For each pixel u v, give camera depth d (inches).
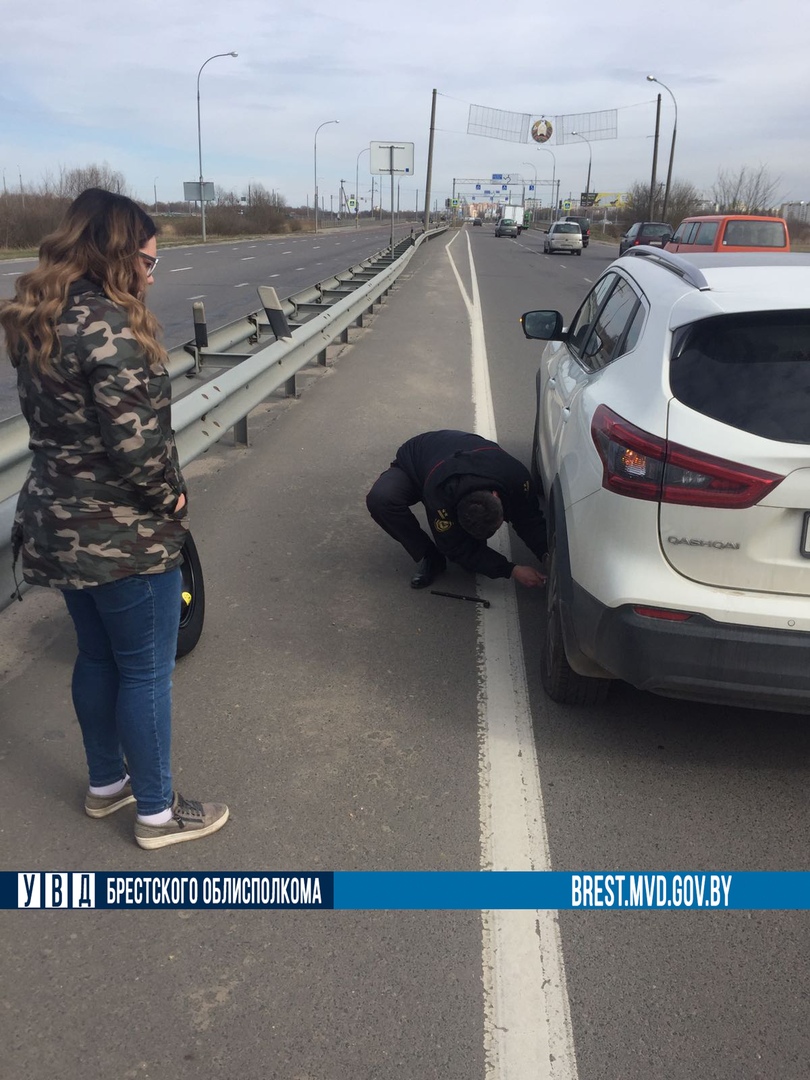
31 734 134.6
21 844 112.2
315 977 93.6
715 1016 90.2
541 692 149.1
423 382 401.1
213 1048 85.2
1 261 1127.6
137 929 99.5
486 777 126.5
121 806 118.8
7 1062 83.4
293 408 350.6
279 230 2950.3
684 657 112.0
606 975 95.0
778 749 135.6
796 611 109.1
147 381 92.2
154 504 97.7
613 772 128.6
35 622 170.2
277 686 148.9
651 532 112.4
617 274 177.6
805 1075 84.1
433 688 149.5
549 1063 84.6
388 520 184.1
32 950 96.3
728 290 121.9
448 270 1113.4
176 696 145.1
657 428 112.0
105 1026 87.4
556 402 177.9
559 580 130.6
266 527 221.9
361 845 112.6
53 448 94.9
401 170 1218.6
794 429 107.2
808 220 2711.6
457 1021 88.8
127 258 90.9
